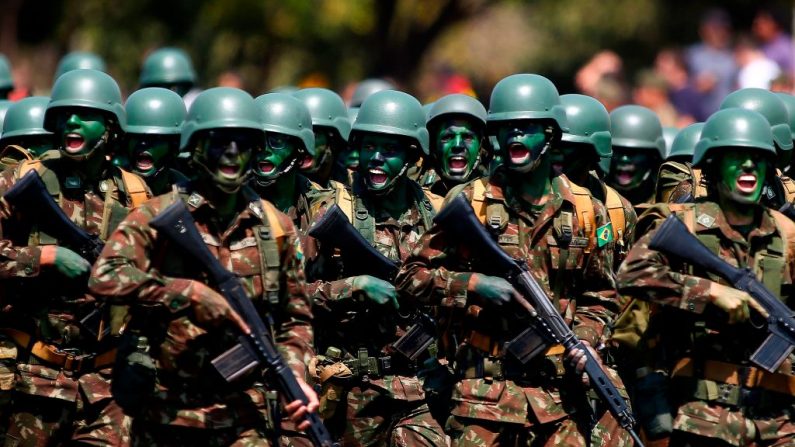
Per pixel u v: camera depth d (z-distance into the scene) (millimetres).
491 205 33250
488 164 41500
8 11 119312
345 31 119000
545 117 32969
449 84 82062
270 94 37406
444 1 118938
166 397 29047
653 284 31734
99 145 34406
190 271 29141
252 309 28922
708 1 117500
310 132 37438
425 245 33156
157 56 55438
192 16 116938
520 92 33188
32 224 33438
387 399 35188
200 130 28969
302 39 117438
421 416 35094
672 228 31547
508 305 32438
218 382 29141
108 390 34406
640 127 42688
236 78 83250
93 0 118250
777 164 39594
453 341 34656
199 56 116500
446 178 38781
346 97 86250
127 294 28297
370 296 34062
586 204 33438
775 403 32531
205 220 29375
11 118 40469
